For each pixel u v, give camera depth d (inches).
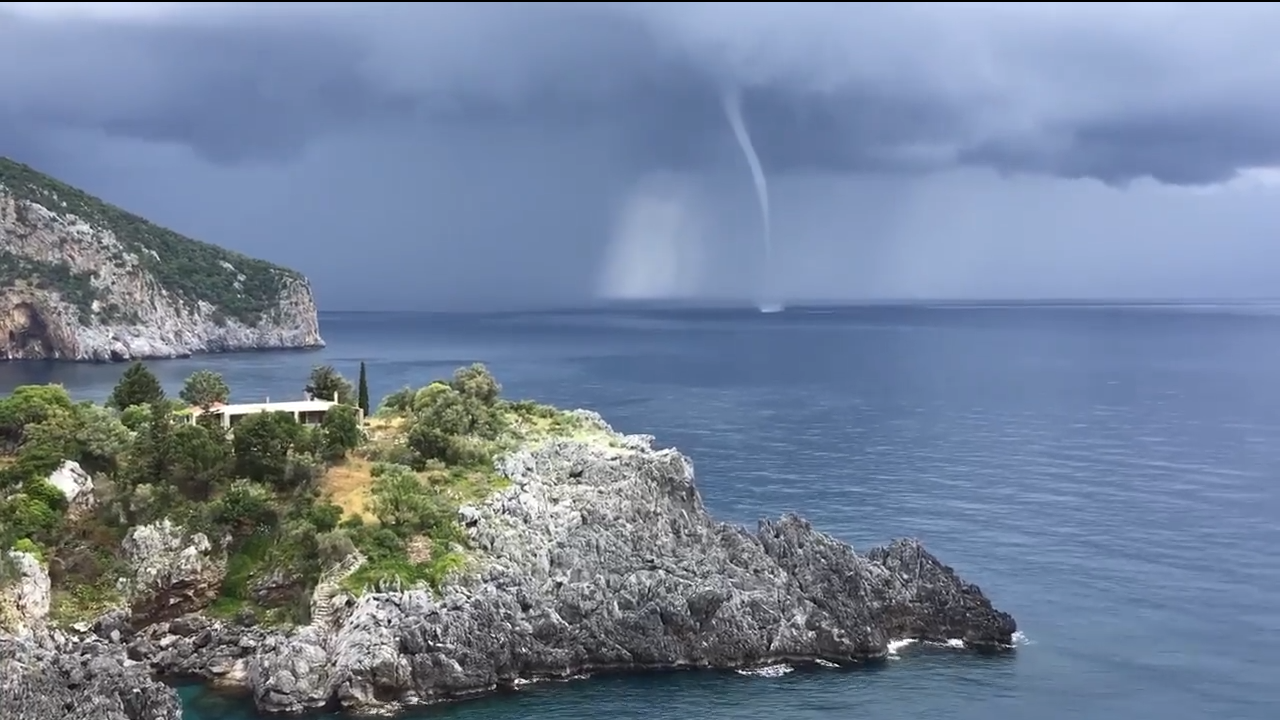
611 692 3376.0
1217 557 4837.6
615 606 3614.7
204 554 3599.9
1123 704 3316.9
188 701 3179.1
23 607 3211.1
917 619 3848.4
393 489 3823.8
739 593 3730.3
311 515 3703.3
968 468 6771.7
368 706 3159.5
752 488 6092.5
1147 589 4387.3
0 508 3489.2
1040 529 5270.7
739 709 3255.4
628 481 4133.9
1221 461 7111.2
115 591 3469.5
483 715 3179.1
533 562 3735.2
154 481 3804.1
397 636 3289.9
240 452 3912.4
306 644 3250.5
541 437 4662.9
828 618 3718.0
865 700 3331.7
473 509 3838.6
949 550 4899.1
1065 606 4188.0
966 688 3430.1
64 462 3735.2
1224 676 3531.0
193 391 4909.0
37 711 2706.7
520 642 3452.3
